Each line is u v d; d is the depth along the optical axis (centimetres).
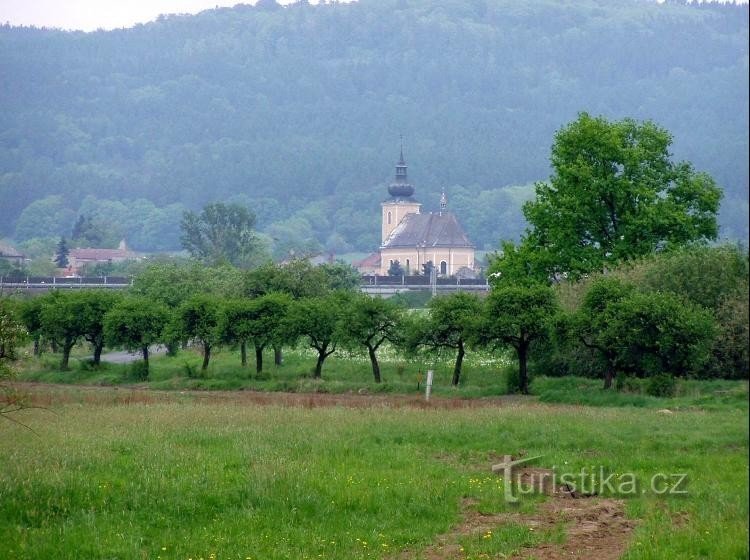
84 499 6159
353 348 16662
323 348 17238
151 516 5938
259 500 6253
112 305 19225
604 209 17388
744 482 4962
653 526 5459
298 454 7719
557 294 15150
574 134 17575
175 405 11712
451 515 6022
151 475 6756
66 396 13338
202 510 6069
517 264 17775
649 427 8475
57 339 19200
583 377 14788
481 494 6519
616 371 13262
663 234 16850
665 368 12325
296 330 16812
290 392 15288
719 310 10038
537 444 8212
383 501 6269
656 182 17500
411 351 16125
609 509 6178
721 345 9888
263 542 5453
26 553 5150
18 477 6575
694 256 12812
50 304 19188
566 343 13575
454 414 10194
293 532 5634
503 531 5625
